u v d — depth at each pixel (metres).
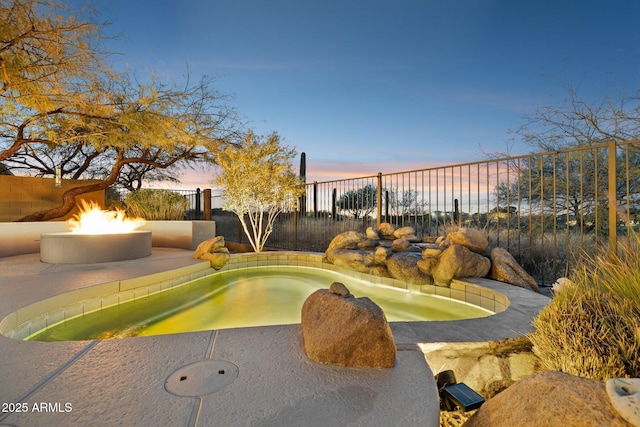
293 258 6.36
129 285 3.92
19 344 1.96
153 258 5.74
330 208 7.88
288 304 4.03
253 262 6.14
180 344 1.99
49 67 5.56
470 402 1.71
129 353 1.85
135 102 6.83
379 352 1.72
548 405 1.19
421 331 2.20
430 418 1.29
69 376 1.59
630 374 1.58
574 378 1.30
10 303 2.83
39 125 6.37
